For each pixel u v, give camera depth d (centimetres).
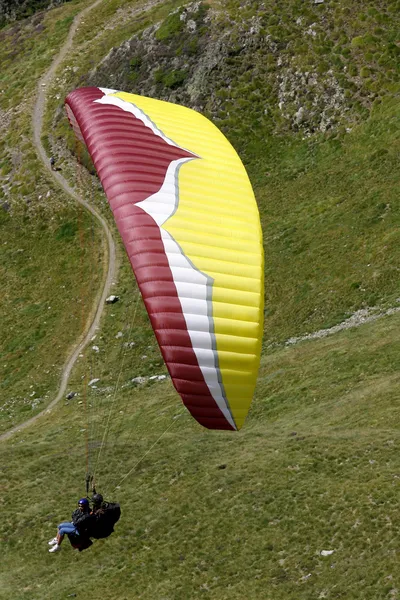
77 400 10950
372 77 14075
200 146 4862
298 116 14388
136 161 4512
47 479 8094
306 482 6638
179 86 15762
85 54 18500
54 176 15688
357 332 9744
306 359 9425
